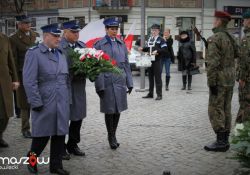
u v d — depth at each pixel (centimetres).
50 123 568
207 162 652
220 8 3931
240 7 3959
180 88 1561
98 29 1122
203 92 1448
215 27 705
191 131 858
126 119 977
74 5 4138
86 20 4047
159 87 1257
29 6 4428
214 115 706
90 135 823
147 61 1243
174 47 3869
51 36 567
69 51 638
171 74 2230
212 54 684
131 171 611
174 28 3931
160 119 980
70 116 654
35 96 554
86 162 654
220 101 701
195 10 3934
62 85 576
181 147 737
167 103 1203
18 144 757
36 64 558
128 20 3884
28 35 812
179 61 1488
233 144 466
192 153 700
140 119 978
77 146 694
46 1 4328
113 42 736
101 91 705
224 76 695
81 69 626
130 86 751
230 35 706
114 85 719
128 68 755
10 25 3988
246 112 736
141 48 1303
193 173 601
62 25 650
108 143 764
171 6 3919
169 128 884
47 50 570
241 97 741
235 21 3934
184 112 1069
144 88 1473
